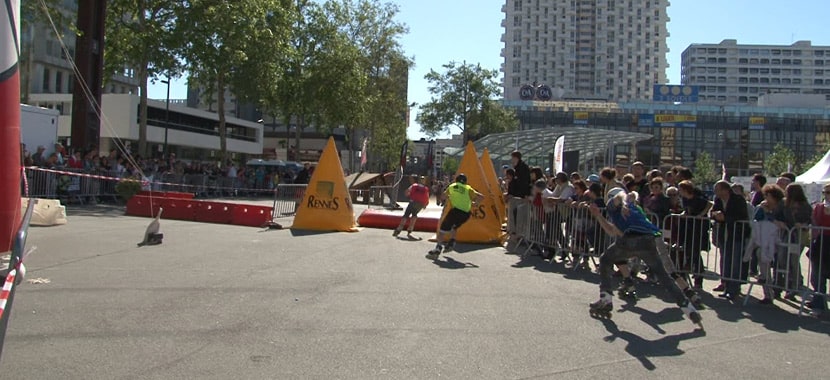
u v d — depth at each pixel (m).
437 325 6.21
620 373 4.92
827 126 96.25
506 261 11.09
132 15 31.08
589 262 11.33
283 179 39.06
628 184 10.72
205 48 29.64
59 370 4.54
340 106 43.28
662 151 97.56
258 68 35.16
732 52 190.62
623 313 7.18
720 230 8.66
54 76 68.44
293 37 42.91
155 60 29.56
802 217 8.19
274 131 92.56
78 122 24.03
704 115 97.88
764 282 8.12
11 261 3.63
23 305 6.39
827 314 7.52
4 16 6.21
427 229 16.05
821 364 5.39
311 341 5.50
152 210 17.17
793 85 189.62
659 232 6.95
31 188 17.73
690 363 5.27
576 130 24.56
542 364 5.08
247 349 5.20
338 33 44.88
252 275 8.56
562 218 10.88
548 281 9.10
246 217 15.91
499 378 4.70
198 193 29.66
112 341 5.29
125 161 24.66
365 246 12.27
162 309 6.44
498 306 7.21
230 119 69.00
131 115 51.56
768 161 85.88
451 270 9.74
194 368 4.69
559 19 148.38
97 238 11.87
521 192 13.07
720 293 9.04
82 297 6.84
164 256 10.00
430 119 53.78
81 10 24.08
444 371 4.81
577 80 152.00
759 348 5.88
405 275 9.06
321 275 8.77
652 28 151.50
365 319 6.34
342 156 52.25
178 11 29.06
